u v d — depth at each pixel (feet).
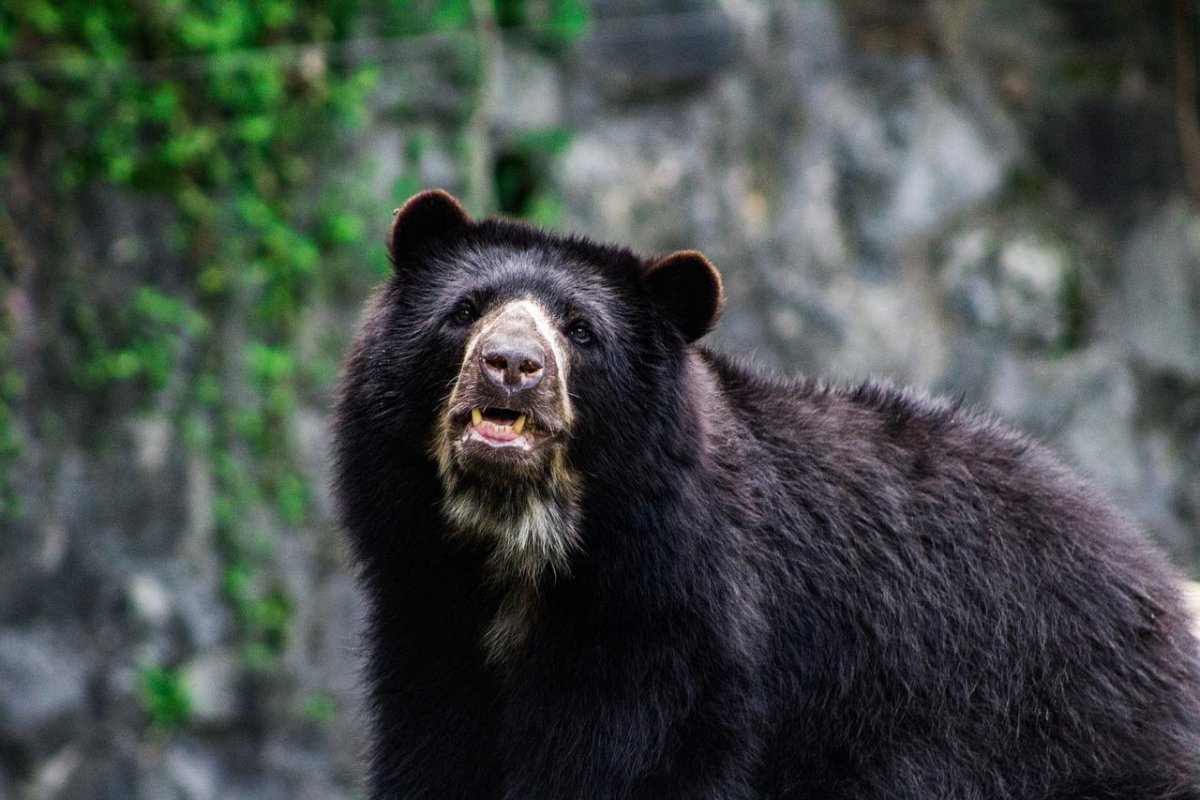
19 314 49.37
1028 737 24.95
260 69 51.85
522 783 24.31
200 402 50.85
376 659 25.18
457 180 53.72
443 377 23.91
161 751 49.83
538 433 23.25
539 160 55.67
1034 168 57.77
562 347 23.73
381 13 53.52
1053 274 56.95
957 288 56.75
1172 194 58.13
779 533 24.84
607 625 23.98
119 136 50.57
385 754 25.04
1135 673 25.08
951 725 25.07
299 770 50.65
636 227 55.77
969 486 25.77
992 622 25.18
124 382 50.24
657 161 55.98
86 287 50.03
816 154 56.75
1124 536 26.23
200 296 51.11
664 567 23.84
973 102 57.47
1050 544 25.50
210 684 50.31
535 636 24.32
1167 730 25.02
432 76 53.83
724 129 56.34
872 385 27.20
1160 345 57.47
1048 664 25.02
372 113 53.16
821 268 56.29
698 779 23.65
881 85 57.06
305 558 51.31
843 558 25.02
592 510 24.03
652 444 24.16
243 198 51.65
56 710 49.01
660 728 23.67
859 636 24.99
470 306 24.04
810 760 25.13
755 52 56.44
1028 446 26.96
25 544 49.08
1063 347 56.95
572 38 55.67
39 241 49.73
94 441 49.90
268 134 51.93
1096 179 58.08
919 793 24.84
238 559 50.80
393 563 24.63
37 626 49.14
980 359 56.54
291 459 51.42
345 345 52.34
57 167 49.98
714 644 23.73
